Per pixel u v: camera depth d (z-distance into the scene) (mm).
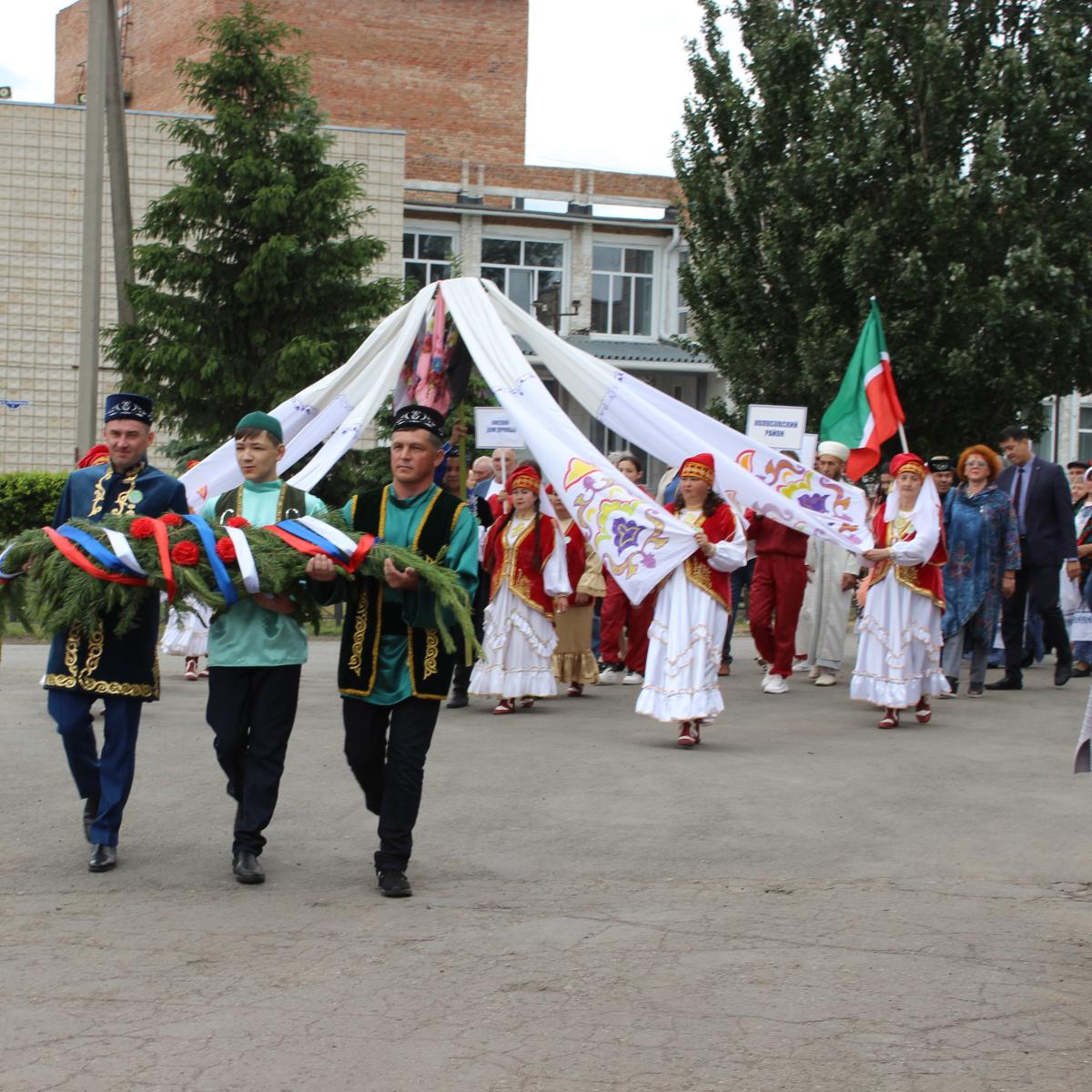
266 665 6504
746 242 22219
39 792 8320
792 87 21453
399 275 30500
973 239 20125
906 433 21469
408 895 6324
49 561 6398
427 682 6316
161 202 20609
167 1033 4672
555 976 5258
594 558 12734
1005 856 7180
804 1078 4352
